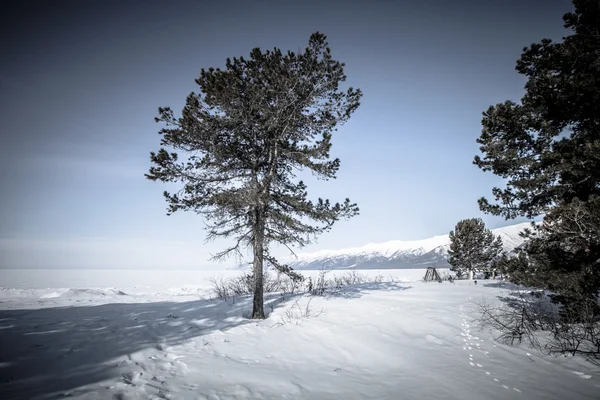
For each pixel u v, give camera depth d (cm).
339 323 912
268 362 646
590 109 812
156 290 2673
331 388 522
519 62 920
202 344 733
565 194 902
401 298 1268
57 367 543
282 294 1436
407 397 486
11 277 6209
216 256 1034
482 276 2666
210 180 1055
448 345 742
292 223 1026
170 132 1012
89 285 3859
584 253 819
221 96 965
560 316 862
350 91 1084
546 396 486
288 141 1135
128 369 557
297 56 1064
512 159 954
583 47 810
